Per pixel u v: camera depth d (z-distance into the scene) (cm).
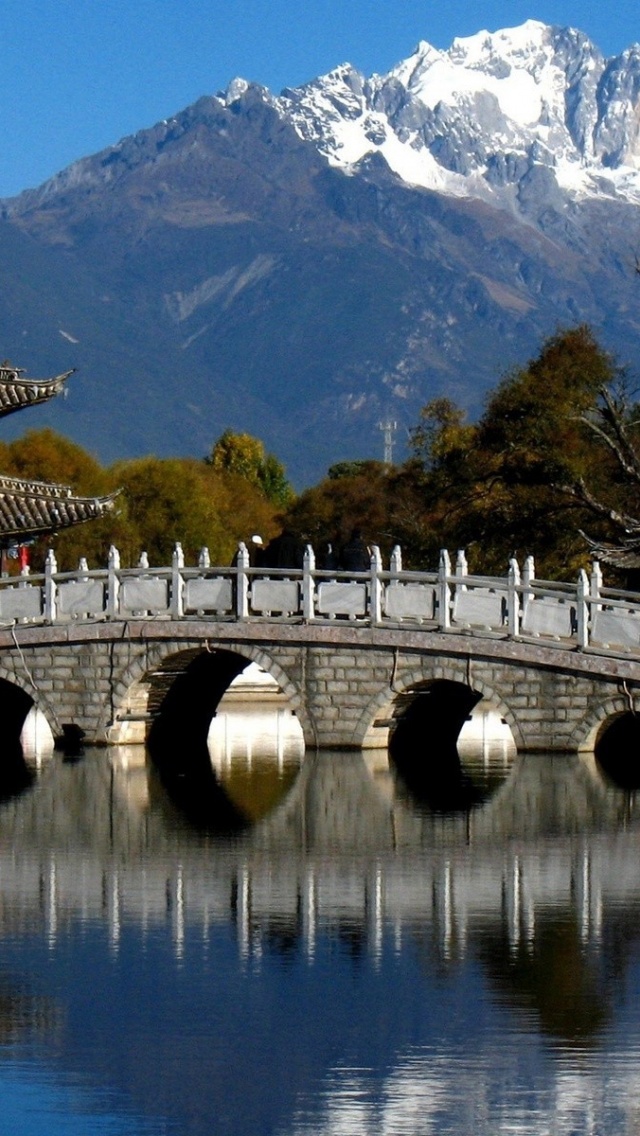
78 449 16700
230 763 7400
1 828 5634
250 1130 3095
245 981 3816
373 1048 3419
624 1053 3394
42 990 3756
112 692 7344
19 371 9038
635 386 9938
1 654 7512
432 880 4744
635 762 7069
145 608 7275
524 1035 3475
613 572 9319
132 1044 3444
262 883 4728
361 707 6906
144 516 16100
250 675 11506
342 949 4044
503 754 7756
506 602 6681
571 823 5628
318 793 6331
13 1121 3138
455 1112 3153
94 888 4678
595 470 9675
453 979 3828
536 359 10044
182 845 5297
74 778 6806
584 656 6506
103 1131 3097
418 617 6844
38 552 13888
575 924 4250
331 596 6981
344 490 16250
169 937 4166
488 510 9575
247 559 7100
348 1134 3075
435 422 11769
